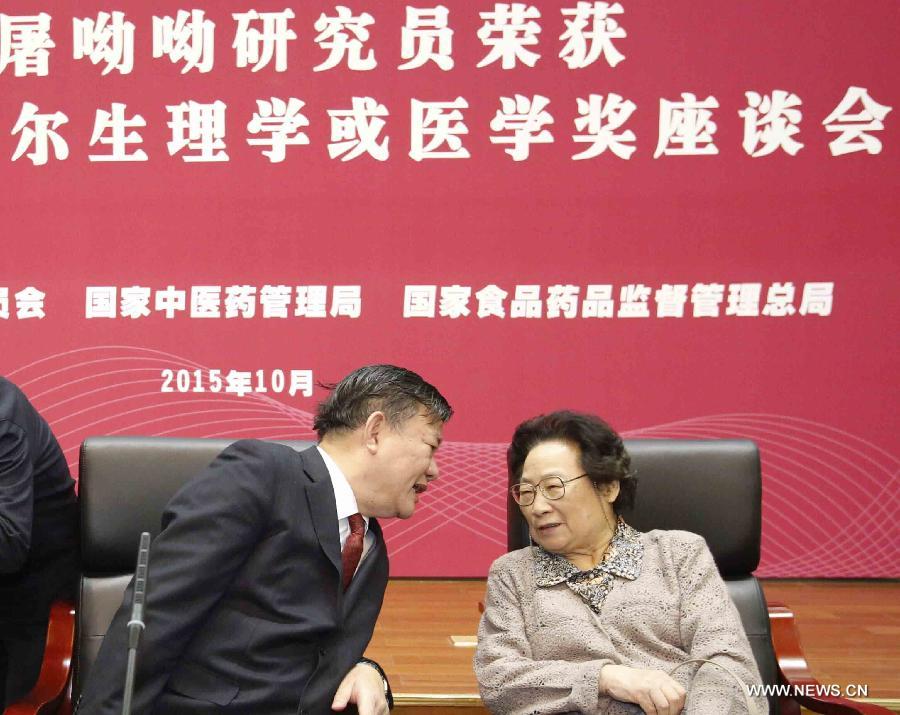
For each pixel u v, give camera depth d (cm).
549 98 439
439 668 327
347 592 195
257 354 441
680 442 250
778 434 448
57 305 436
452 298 443
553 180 441
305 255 440
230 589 185
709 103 440
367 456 194
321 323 442
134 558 235
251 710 181
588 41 438
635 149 441
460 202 441
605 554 218
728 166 442
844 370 448
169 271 438
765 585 447
